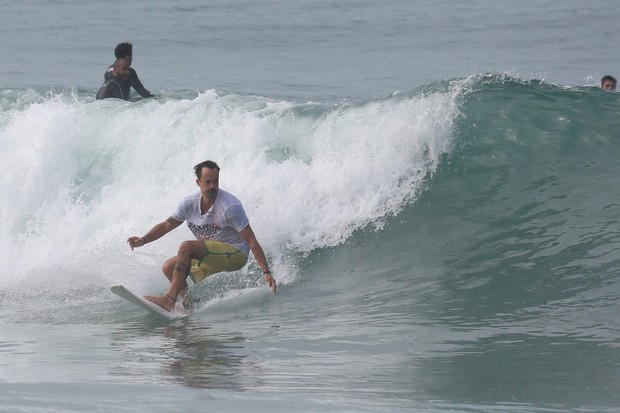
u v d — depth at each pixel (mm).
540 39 108250
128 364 21609
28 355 22875
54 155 40688
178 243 33438
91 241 37594
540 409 17344
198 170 29000
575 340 23141
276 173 36812
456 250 32094
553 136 36906
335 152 36906
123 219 37969
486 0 139375
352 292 29891
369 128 36969
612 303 25922
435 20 120750
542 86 39500
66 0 136625
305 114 38438
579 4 136500
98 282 32031
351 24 116750
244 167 37781
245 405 16797
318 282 31234
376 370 20844
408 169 36156
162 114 41000
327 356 22484
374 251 33062
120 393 17656
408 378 20031
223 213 29109
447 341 23672
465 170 36125
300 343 24109
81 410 15938
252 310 28594
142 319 28094
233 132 38906
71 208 39188
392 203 35250
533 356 21891
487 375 20234
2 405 16328
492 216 33750
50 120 41406
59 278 32656
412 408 17109
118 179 40031
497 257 31047
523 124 37250
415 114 36781
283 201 35562
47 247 37844
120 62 48562
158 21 118312
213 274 31156
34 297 31250
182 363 21781
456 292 28688
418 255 32281
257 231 34375
